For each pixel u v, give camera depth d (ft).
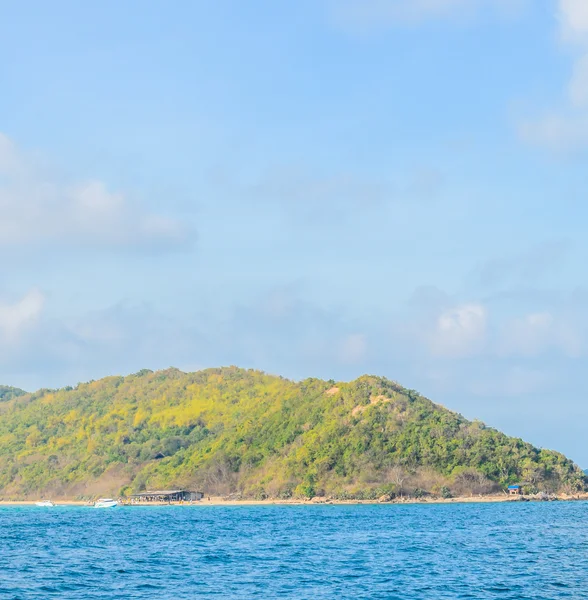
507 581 253.85
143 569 290.56
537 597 224.33
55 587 247.09
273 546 379.76
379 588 242.99
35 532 504.02
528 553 332.80
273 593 234.99
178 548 372.99
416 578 262.26
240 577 267.80
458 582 252.83
